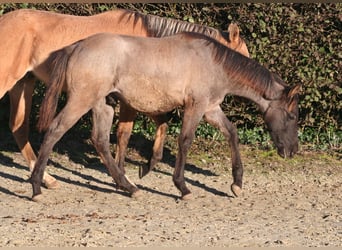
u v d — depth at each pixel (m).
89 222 10.80
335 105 15.95
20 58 12.76
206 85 12.38
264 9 15.41
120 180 12.52
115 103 14.72
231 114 16.11
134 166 14.91
